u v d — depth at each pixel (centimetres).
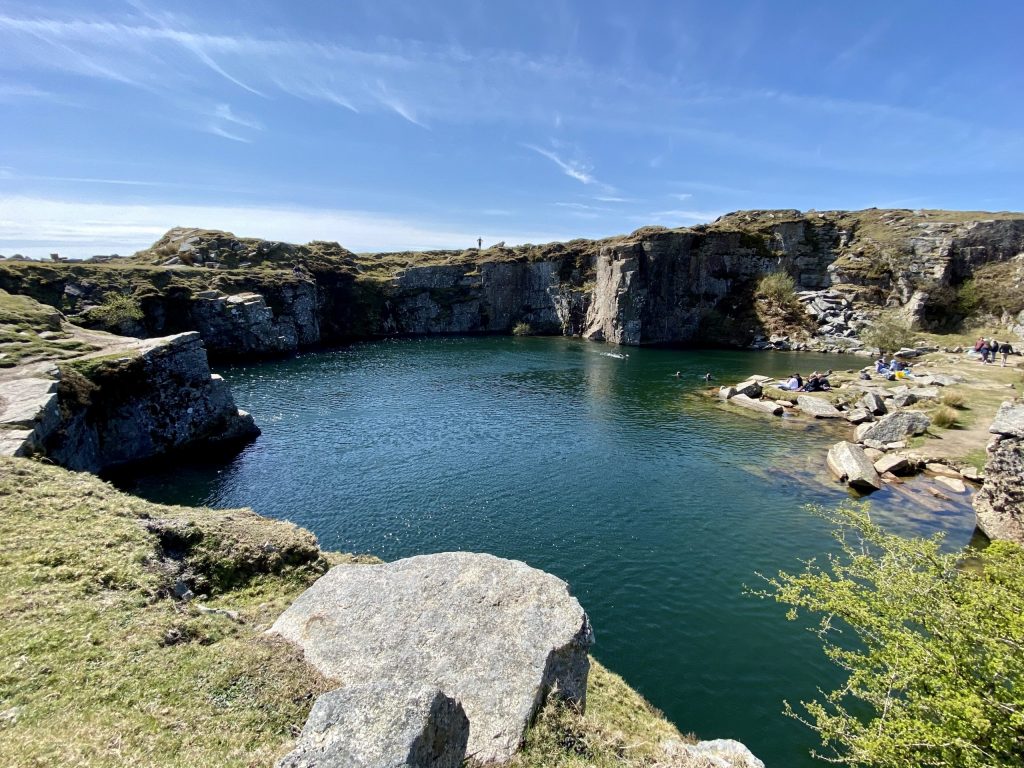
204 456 4838
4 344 4506
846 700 1964
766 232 13800
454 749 923
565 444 5184
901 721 1110
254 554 1947
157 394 4778
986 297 11181
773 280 12662
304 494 4006
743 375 8681
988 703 1017
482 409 6544
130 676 1126
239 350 10400
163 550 1820
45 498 1927
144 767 884
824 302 12238
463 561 1598
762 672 2131
